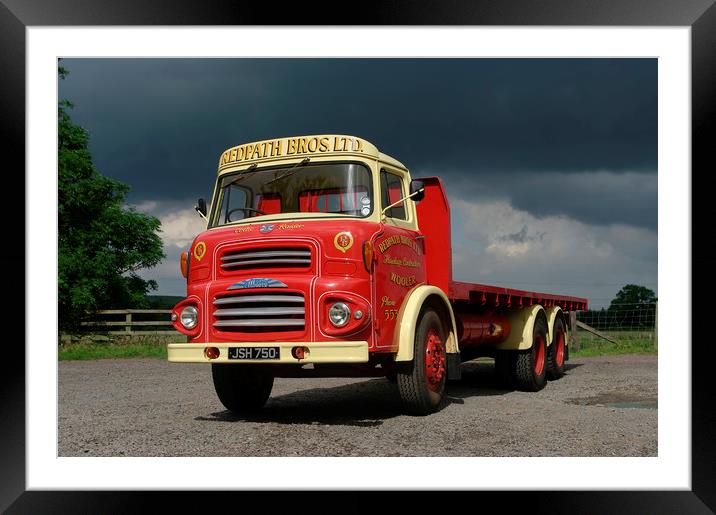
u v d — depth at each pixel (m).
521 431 6.46
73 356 18.56
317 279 6.43
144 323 23.17
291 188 7.30
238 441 6.05
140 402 8.86
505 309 10.46
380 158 7.34
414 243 7.62
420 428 6.61
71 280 26.92
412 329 6.99
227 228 7.18
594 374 12.98
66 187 27.66
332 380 12.02
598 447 5.79
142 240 29.73
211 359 6.54
